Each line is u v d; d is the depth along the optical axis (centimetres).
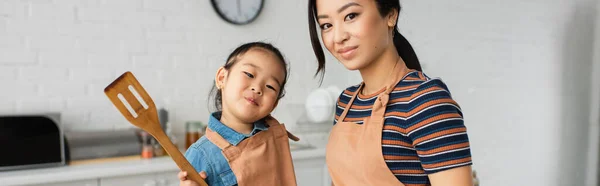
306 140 243
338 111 88
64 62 208
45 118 185
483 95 261
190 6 232
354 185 74
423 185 69
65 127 208
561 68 248
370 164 71
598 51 232
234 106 83
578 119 243
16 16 198
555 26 250
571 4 244
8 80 197
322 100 241
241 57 85
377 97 74
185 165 71
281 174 88
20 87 200
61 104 208
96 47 213
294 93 258
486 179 260
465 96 257
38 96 203
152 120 69
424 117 64
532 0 258
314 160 223
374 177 71
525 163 267
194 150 82
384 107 71
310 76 263
